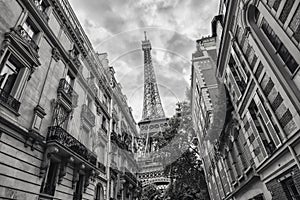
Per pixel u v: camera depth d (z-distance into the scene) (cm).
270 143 750
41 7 1088
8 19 797
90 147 1272
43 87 961
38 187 798
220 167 1404
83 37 1509
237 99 1001
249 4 748
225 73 1095
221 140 1200
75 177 1032
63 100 1092
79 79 1327
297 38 531
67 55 1222
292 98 579
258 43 718
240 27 844
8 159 688
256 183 900
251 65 807
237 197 1166
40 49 990
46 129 929
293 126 592
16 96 783
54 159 912
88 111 1332
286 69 616
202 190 1625
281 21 584
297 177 605
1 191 634
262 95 734
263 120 777
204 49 1027
